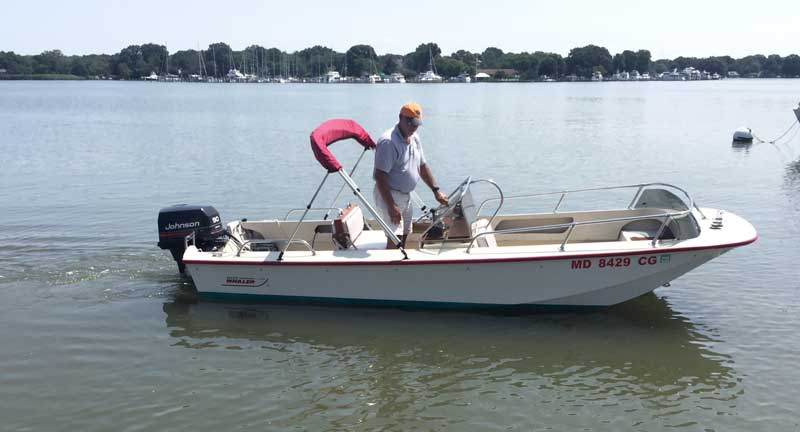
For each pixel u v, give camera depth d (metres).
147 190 15.58
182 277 9.06
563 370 6.55
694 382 6.29
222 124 35.62
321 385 6.31
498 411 5.86
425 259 7.43
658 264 7.24
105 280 8.98
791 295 8.31
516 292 7.57
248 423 5.70
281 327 7.55
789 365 6.56
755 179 17.12
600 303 7.67
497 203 14.09
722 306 8.01
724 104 57.72
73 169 18.89
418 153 7.83
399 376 6.48
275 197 14.91
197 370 6.59
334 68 182.62
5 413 5.82
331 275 7.79
